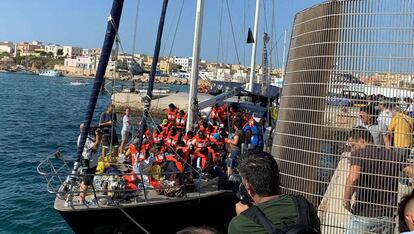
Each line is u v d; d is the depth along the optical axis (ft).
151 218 31.99
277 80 138.31
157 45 39.63
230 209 35.06
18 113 155.12
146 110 38.47
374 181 19.86
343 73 21.42
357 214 20.02
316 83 22.27
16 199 50.37
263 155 12.14
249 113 71.77
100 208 29.99
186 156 37.99
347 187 20.22
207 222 34.35
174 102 128.67
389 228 19.51
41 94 261.44
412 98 19.99
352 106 21.22
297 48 23.98
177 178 33.58
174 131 45.65
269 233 10.53
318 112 22.17
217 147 42.27
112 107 46.91
